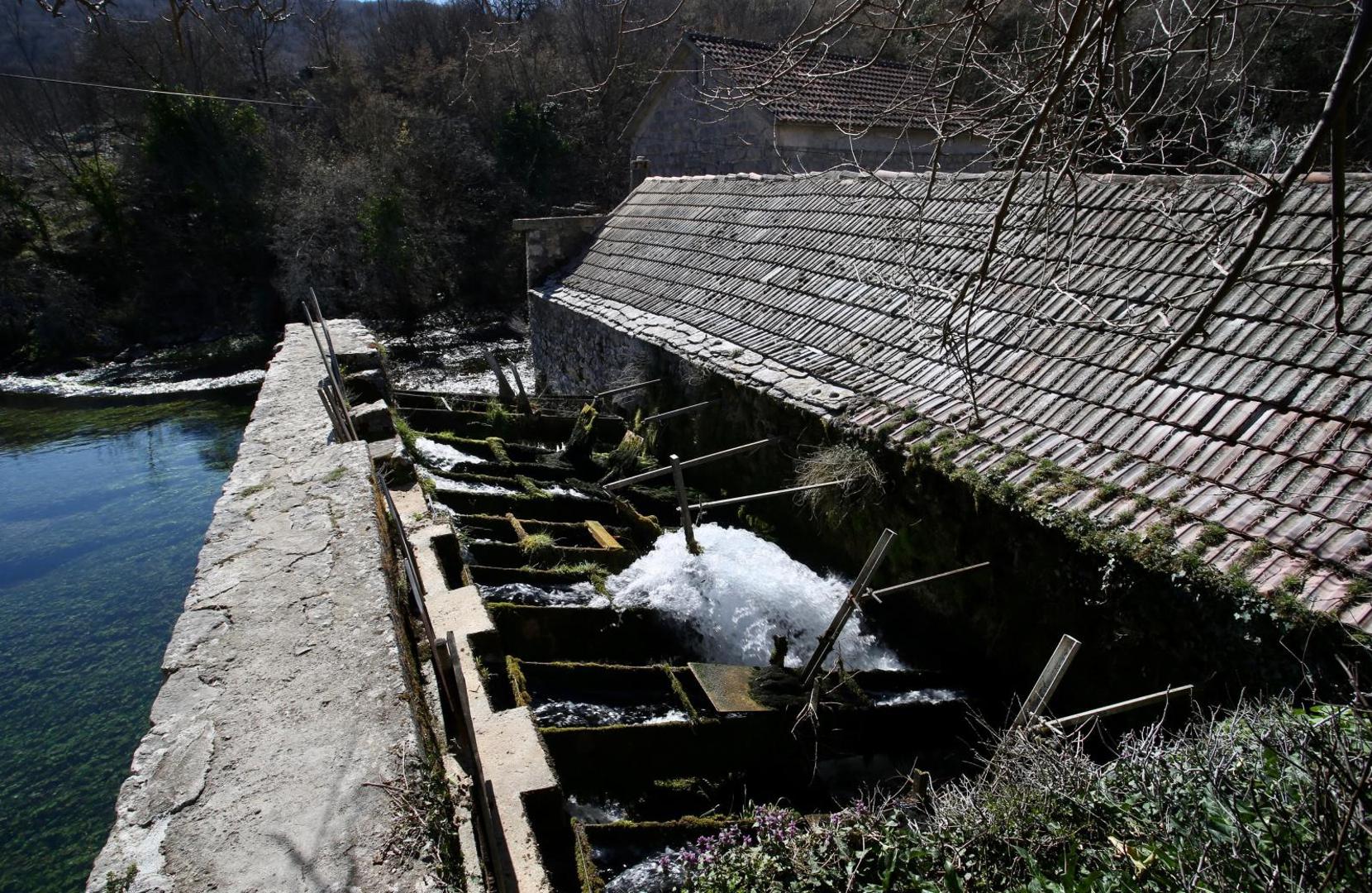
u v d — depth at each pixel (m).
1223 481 3.81
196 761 2.17
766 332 7.43
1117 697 3.98
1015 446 4.66
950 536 4.96
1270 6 2.59
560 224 12.58
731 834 3.28
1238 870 2.28
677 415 8.12
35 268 22.12
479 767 2.43
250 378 20.23
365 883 1.86
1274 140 3.93
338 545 3.15
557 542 6.58
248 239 23.52
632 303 9.63
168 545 12.02
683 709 4.57
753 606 5.77
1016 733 3.39
